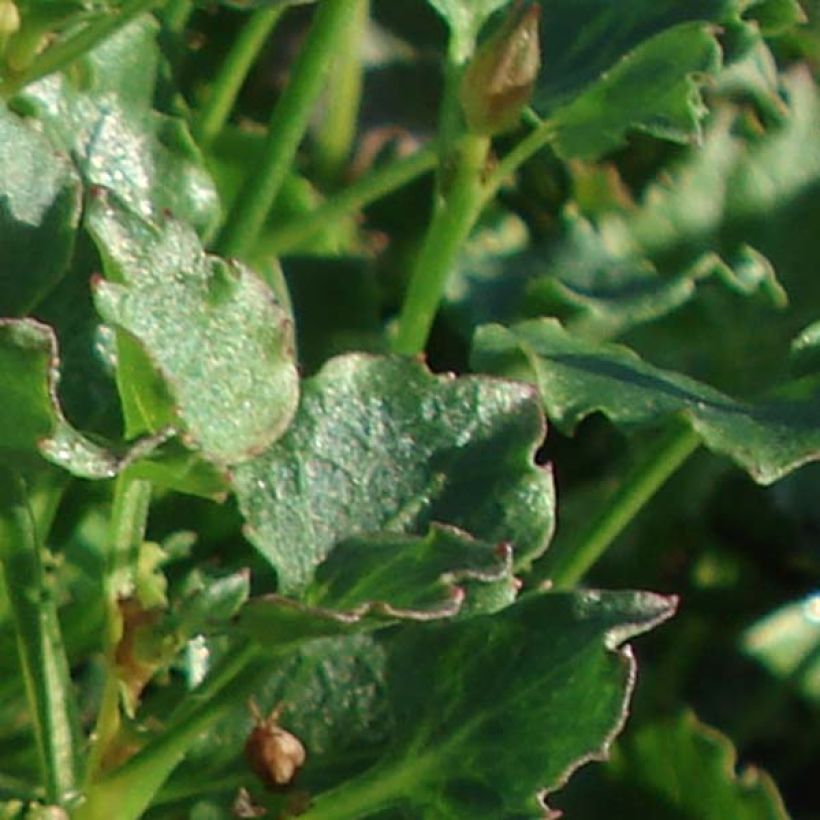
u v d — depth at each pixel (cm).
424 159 34
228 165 37
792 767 38
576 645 29
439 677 30
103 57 34
